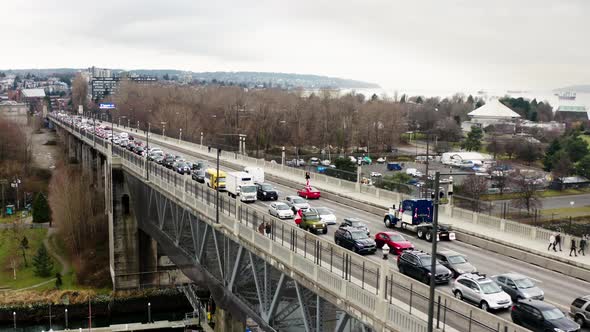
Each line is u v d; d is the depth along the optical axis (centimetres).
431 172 12031
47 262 8800
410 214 5031
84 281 8538
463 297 3203
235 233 4231
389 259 4034
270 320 3738
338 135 17012
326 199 6919
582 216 9112
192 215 5497
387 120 18350
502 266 4134
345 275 3145
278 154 15975
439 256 3806
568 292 3541
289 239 4028
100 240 9731
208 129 17200
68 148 19000
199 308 7275
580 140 14350
